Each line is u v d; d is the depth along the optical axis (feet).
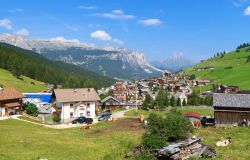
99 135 228.22
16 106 360.28
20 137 196.03
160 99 495.82
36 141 188.75
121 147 186.50
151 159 145.38
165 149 145.07
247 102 261.24
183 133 174.09
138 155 154.10
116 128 251.19
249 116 257.34
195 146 154.81
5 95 354.33
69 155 164.86
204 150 149.18
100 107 504.43
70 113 396.16
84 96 406.00
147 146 160.35
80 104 398.83
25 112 368.07
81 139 211.41
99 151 178.19
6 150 164.25
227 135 201.67
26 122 297.94
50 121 342.64
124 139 203.51
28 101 432.25
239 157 145.89
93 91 416.46
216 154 148.15
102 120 342.03
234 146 167.53
